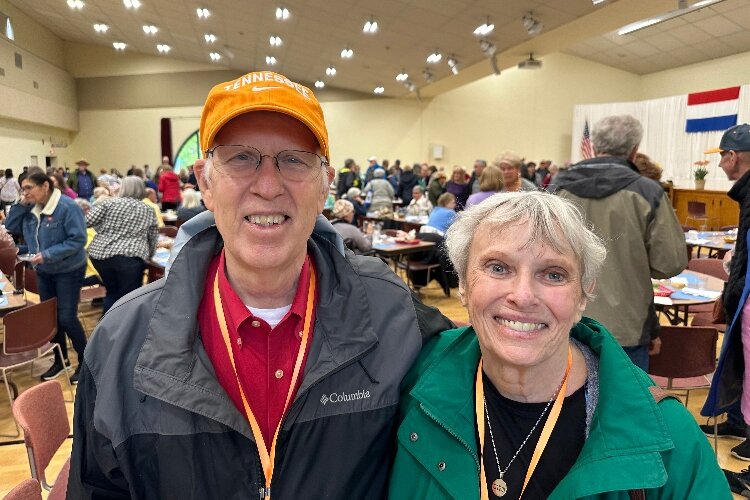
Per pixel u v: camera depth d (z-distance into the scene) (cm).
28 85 1230
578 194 196
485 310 88
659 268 190
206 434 87
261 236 87
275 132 87
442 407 94
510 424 92
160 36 1263
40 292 367
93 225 396
